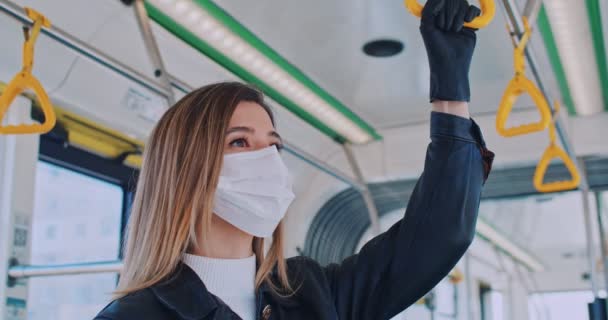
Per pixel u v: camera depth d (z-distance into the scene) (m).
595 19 3.86
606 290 5.45
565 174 5.41
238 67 4.37
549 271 7.81
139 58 3.72
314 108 4.95
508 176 5.55
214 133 1.40
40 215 3.52
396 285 1.51
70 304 3.66
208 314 1.31
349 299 1.54
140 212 1.45
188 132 1.41
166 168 1.41
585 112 5.14
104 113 3.62
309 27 4.07
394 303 1.52
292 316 1.44
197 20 3.73
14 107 3.17
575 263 7.73
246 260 1.44
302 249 5.75
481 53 4.45
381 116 5.54
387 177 5.72
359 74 4.73
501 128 2.40
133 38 3.63
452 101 1.53
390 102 5.25
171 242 1.37
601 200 5.62
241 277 1.42
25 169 3.20
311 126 5.37
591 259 5.16
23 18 2.43
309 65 4.57
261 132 1.47
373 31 4.14
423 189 1.52
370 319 1.53
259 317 1.39
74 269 3.07
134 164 3.97
